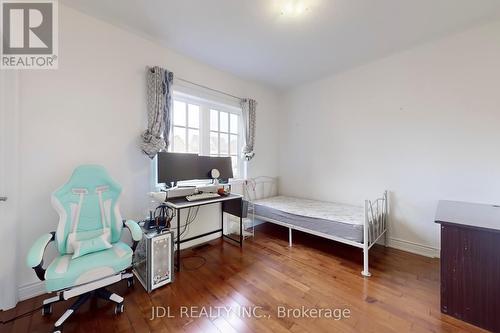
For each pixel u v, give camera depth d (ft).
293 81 11.59
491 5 5.89
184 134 9.06
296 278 6.68
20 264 5.57
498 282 4.50
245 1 5.77
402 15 6.31
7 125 5.28
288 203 10.74
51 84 5.92
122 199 7.22
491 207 6.17
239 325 4.78
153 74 7.61
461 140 7.43
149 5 5.96
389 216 9.07
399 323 4.83
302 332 4.58
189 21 6.65
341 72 10.40
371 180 9.60
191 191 8.30
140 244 6.48
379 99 9.24
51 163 5.96
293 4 5.87
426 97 8.06
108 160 6.93
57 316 5.03
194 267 7.36
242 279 6.63
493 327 4.54
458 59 7.37
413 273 6.95
